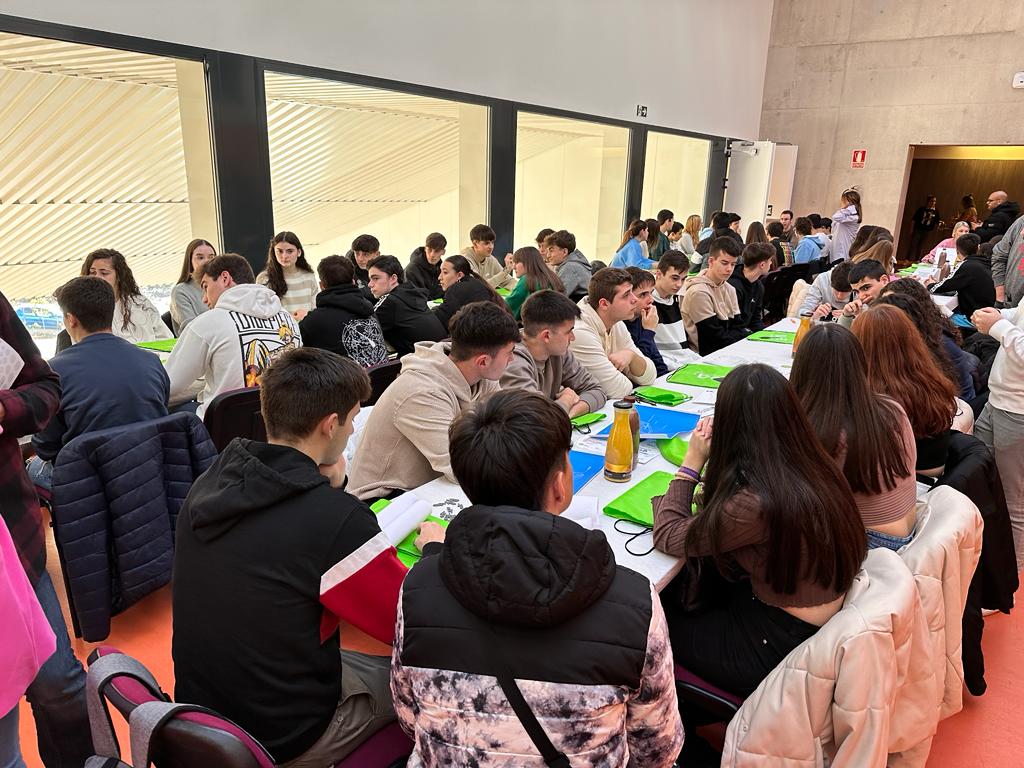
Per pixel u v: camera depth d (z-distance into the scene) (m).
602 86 7.01
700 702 1.34
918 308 2.17
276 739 1.02
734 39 9.27
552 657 0.77
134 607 2.13
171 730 0.71
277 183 7.09
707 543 1.22
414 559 1.31
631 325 3.00
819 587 1.18
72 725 1.33
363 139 6.72
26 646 1.00
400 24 4.82
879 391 1.73
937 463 1.77
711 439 1.24
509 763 0.78
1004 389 2.14
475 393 1.87
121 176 5.84
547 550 0.77
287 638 1.00
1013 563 1.68
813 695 1.10
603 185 8.18
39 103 4.71
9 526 1.18
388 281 3.87
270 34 4.04
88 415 1.89
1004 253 4.60
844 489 1.17
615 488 1.65
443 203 8.62
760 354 3.20
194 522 1.00
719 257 3.60
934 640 1.28
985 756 1.63
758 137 10.66
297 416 1.12
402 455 1.74
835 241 7.95
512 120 5.99
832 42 9.78
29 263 6.77
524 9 5.85
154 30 3.50
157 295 7.05
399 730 1.18
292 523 1.01
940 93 9.16
